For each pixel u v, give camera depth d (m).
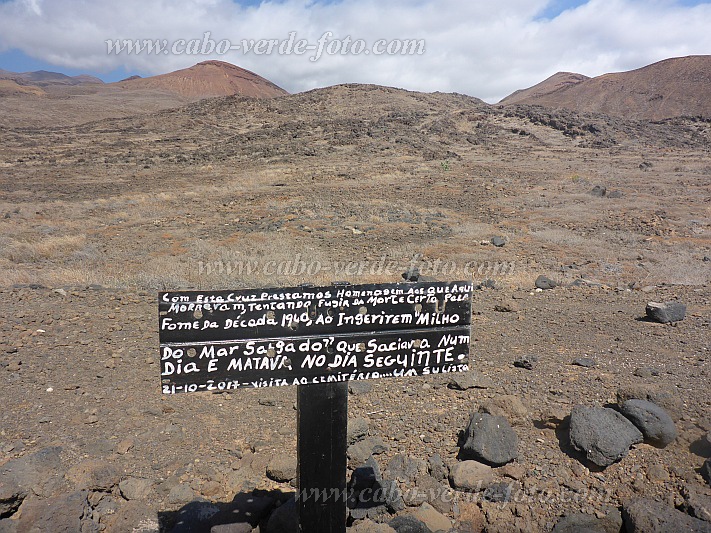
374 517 4.27
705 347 6.96
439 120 53.47
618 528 3.97
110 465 4.56
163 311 3.18
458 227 19.66
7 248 15.49
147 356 7.10
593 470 4.50
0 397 5.77
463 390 5.92
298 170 33.84
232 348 3.29
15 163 38.03
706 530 3.71
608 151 44.12
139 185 30.31
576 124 52.47
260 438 5.19
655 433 4.60
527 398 5.58
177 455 4.88
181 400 5.93
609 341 7.44
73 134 51.78
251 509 4.14
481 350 7.28
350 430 5.03
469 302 3.59
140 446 4.97
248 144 44.66
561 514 4.15
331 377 3.44
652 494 4.20
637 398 5.02
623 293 10.95
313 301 3.35
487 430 4.72
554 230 19.42
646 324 8.23
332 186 28.89
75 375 6.44
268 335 3.32
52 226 19.75
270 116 58.75
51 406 5.64
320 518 3.57
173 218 21.09
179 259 14.45
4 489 4.09
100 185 30.45
